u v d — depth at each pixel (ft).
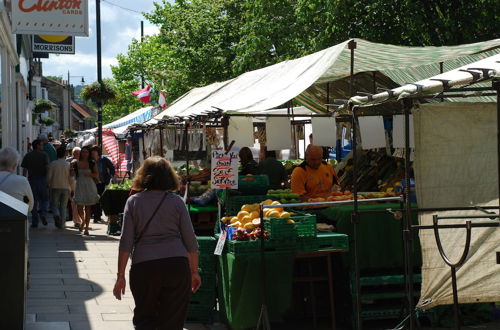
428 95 19.83
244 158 38.17
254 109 27.14
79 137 118.73
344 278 25.77
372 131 27.73
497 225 18.26
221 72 105.60
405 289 24.44
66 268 35.81
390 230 24.93
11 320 19.72
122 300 28.81
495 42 29.94
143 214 18.26
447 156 21.01
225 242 24.73
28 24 36.04
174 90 109.40
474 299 21.27
